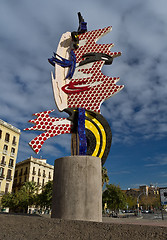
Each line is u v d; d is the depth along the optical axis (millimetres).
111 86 10859
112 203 33344
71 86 11242
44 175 53844
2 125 41781
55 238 4457
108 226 4434
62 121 10445
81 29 12508
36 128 10195
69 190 7711
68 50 12266
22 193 38250
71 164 8070
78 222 4770
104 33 12133
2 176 39594
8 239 4594
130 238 3988
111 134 10367
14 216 5465
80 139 9805
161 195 15266
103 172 31922
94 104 10648
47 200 35781
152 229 4055
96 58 11656
